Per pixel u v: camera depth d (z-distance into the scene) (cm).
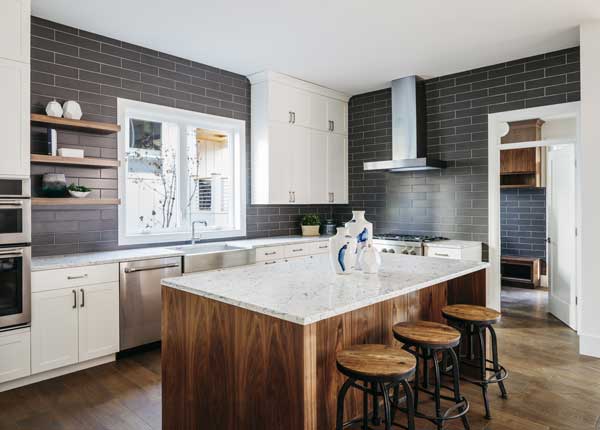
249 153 489
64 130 344
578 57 396
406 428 192
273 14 327
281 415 169
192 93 433
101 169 367
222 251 397
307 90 512
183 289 213
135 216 407
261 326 177
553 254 460
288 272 253
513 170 607
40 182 331
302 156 507
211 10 319
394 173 534
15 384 283
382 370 166
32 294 284
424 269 261
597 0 303
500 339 382
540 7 315
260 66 450
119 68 379
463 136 472
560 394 274
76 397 270
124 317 332
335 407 213
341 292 198
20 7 279
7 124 272
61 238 345
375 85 523
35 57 330
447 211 487
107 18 334
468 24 346
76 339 305
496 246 453
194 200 453
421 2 308
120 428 234
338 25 347
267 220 512
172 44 388
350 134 577
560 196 441
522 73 429
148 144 416
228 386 193
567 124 555
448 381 297
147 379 298
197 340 209
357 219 256
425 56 420
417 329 219
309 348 163
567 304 420
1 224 271
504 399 268
